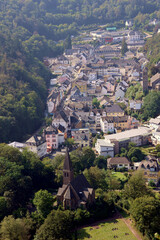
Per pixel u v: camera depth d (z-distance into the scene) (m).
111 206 159.75
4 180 160.88
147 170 191.75
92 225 149.12
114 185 181.38
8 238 133.62
